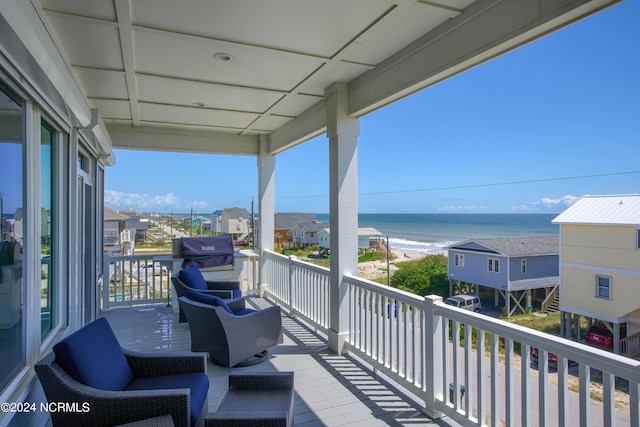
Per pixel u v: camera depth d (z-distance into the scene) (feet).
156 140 18.53
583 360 5.36
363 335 11.57
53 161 9.29
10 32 4.80
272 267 20.15
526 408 6.27
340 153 12.14
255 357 11.89
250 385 6.86
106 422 5.57
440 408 8.38
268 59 10.02
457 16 7.70
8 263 6.19
